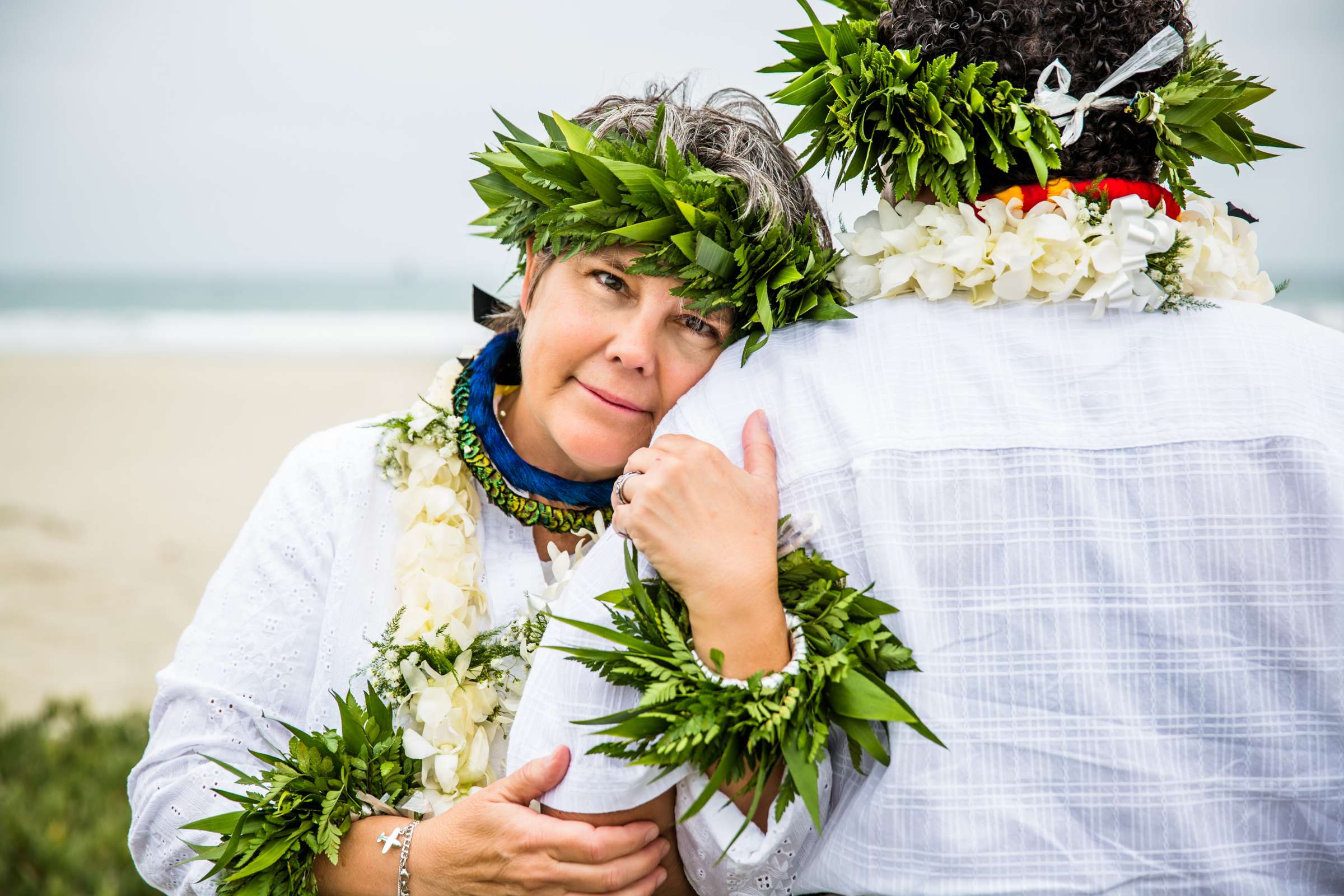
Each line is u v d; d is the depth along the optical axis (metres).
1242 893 1.27
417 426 1.89
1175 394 1.29
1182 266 1.37
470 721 1.74
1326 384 1.32
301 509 1.89
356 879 1.60
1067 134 1.37
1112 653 1.27
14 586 10.06
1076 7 1.37
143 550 11.34
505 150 1.80
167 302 41.47
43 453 15.52
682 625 1.36
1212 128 1.43
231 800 1.70
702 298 1.60
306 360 25.11
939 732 1.27
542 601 1.82
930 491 1.29
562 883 1.43
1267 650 1.26
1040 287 1.36
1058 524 1.28
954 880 1.26
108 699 7.51
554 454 1.89
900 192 1.51
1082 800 1.27
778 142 1.80
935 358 1.35
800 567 1.34
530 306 1.85
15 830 4.54
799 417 1.40
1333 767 1.27
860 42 1.56
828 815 1.38
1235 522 1.26
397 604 1.85
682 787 1.42
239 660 1.81
